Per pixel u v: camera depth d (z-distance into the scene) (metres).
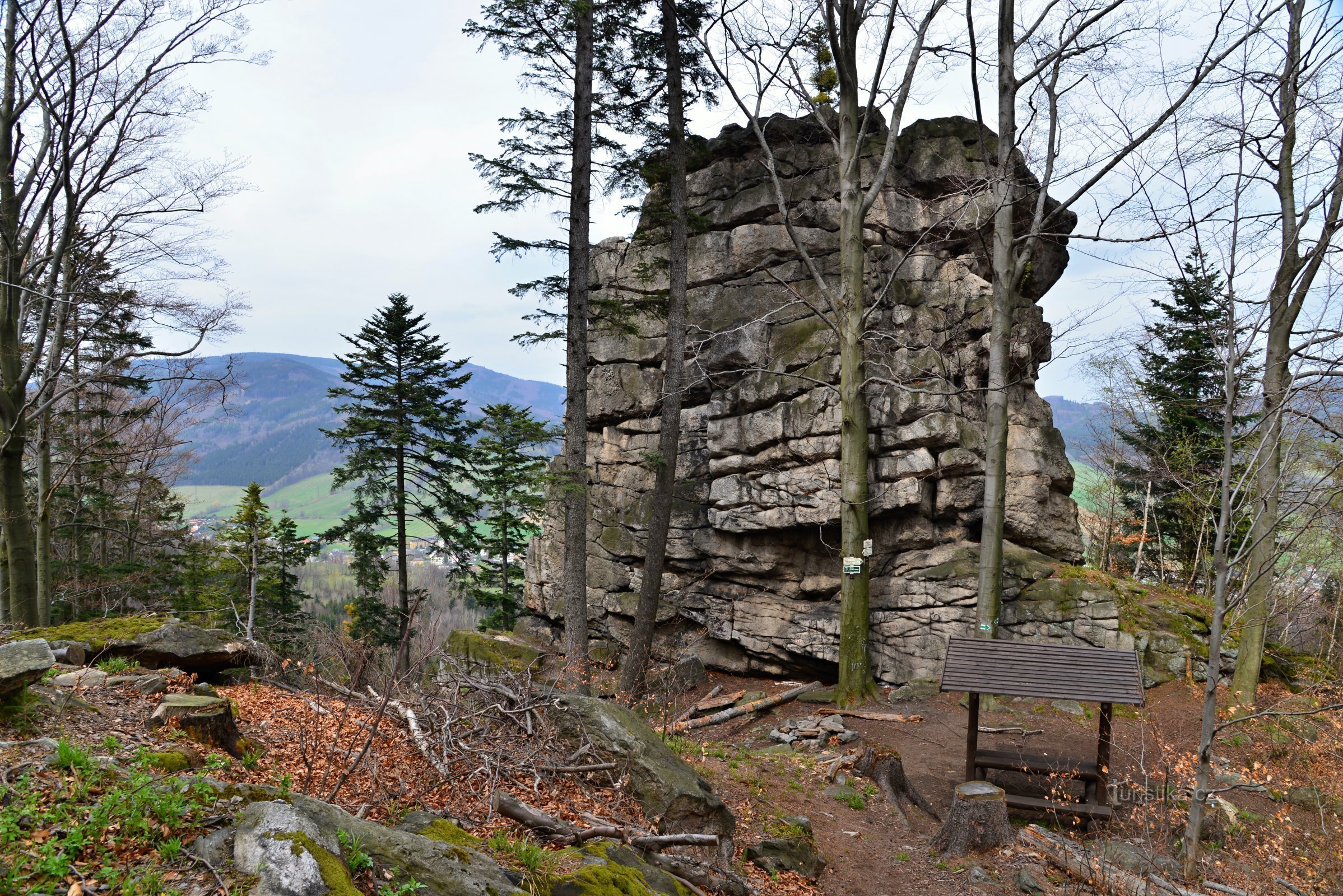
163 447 26.02
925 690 16.30
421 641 9.13
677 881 6.39
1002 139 16.19
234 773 5.99
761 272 20.38
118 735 6.05
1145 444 24.97
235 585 30.19
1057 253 21.36
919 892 8.53
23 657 5.96
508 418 29.39
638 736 8.09
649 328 21.95
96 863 3.87
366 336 27.03
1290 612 14.91
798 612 18.97
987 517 15.85
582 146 15.46
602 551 22.48
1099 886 8.45
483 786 7.07
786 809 9.94
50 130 16.06
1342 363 8.91
